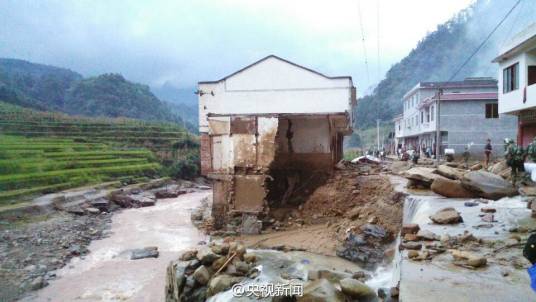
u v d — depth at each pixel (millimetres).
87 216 25109
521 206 11328
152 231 21594
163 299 12406
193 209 28672
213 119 20797
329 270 11852
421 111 41156
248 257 11211
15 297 12617
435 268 6547
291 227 19281
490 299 5254
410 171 17828
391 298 6992
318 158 22688
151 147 54906
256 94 22141
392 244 14352
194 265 10672
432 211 11422
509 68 20062
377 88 87938
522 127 20578
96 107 97312
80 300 12430
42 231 20109
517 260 6816
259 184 19922
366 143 74500
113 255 17172
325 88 21562
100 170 36969
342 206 19641
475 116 34281
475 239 8070
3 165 30250
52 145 41719
